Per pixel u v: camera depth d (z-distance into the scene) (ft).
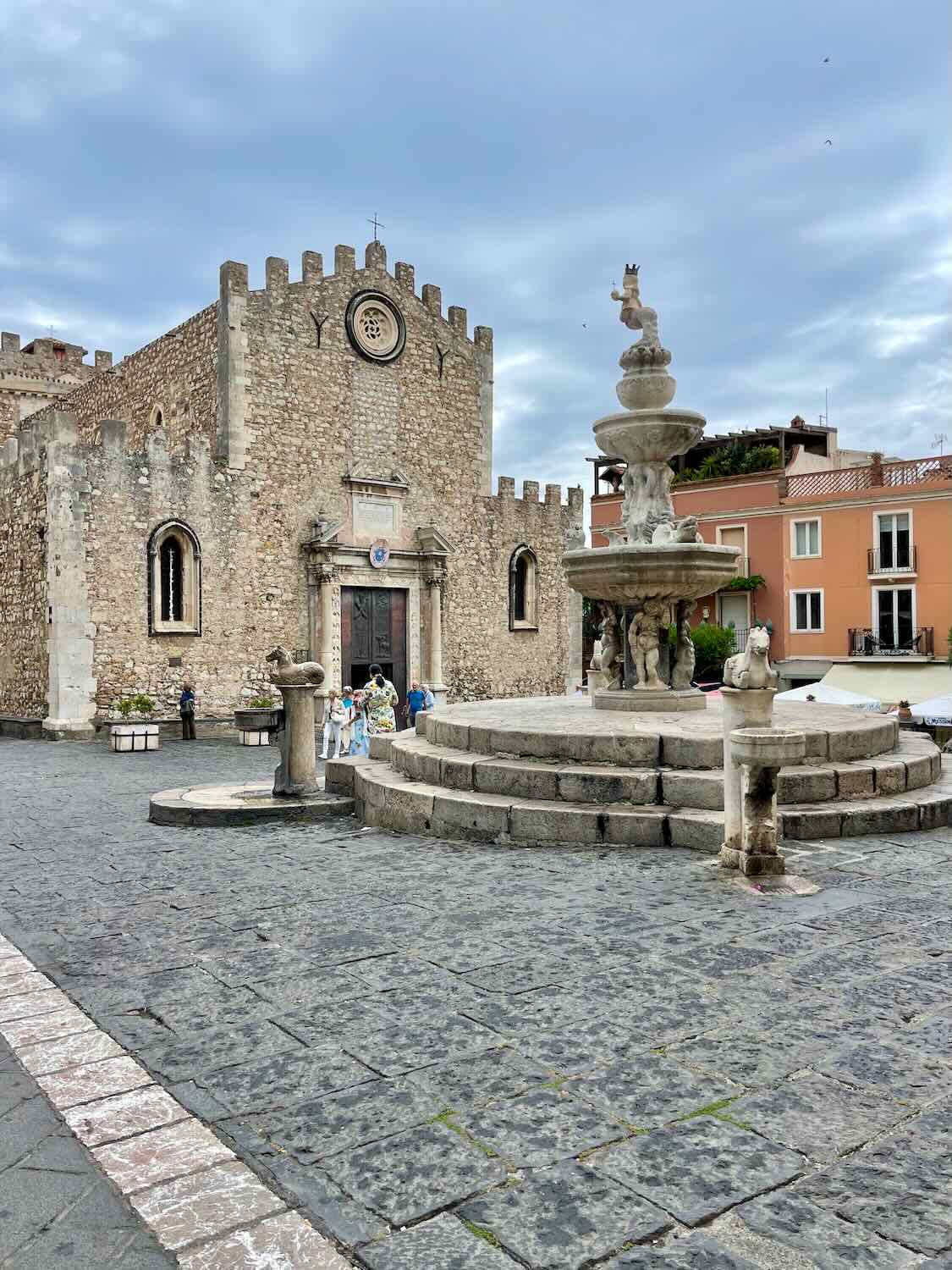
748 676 24.76
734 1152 11.76
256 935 21.49
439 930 21.15
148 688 80.94
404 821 33.30
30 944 21.54
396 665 98.48
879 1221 10.37
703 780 28.86
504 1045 15.02
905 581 114.52
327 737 67.10
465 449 105.09
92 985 18.66
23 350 147.95
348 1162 11.87
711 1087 13.46
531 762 32.42
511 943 19.94
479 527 106.22
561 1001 16.71
